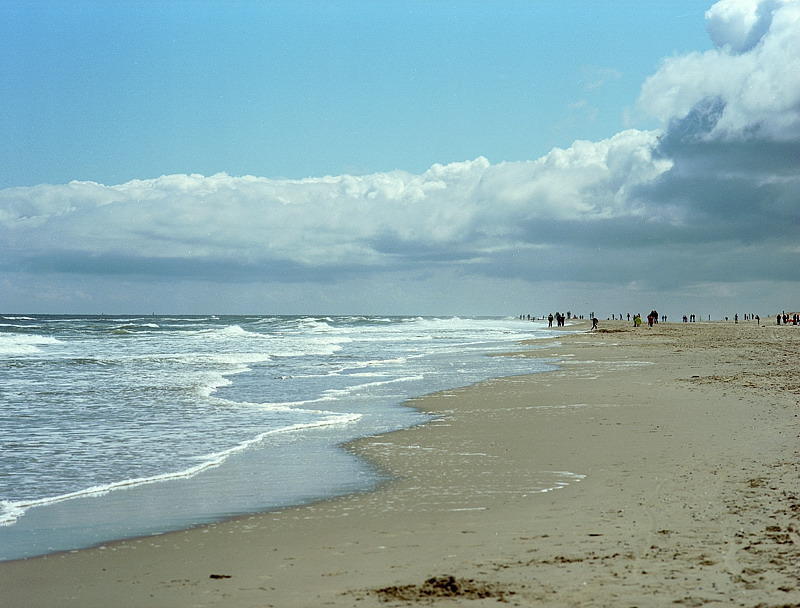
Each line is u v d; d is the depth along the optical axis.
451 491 10.48
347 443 14.85
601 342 57.59
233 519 9.26
